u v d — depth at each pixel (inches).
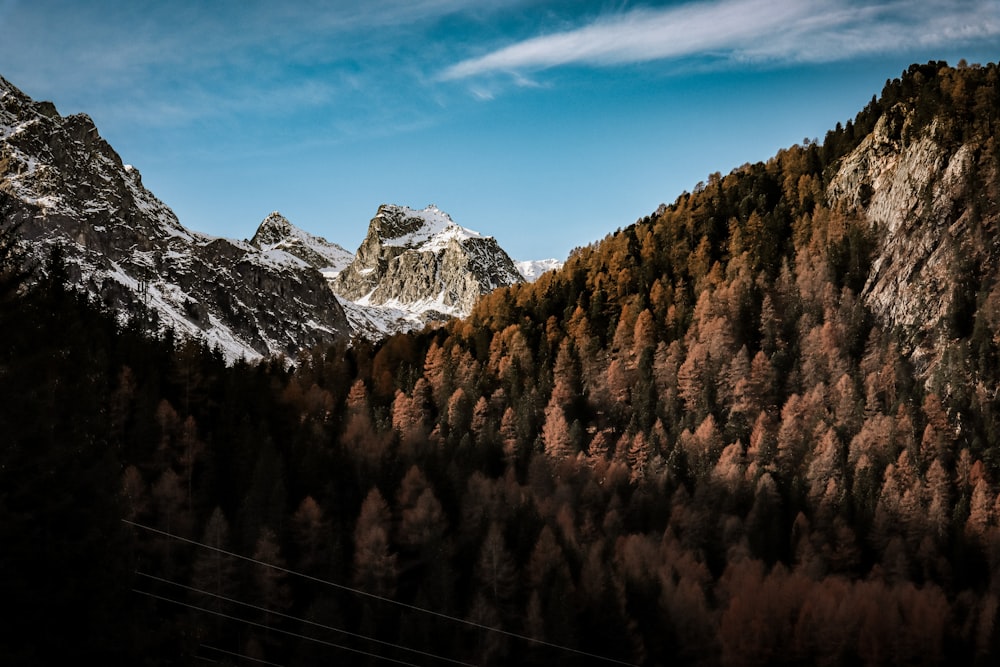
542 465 5492.1
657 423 5920.3
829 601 3900.1
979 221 6063.0
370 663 3238.2
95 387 2340.1
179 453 4148.6
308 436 4867.1
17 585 1482.5
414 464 4665.4
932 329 5876.0
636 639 3577.8
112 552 1739.7
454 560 4045.3
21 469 1560.0
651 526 4945.9
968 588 4325.8
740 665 3762.3
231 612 3417.8
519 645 3585.1
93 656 1584.6
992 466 4899.1
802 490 5083.7
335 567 3688.5
